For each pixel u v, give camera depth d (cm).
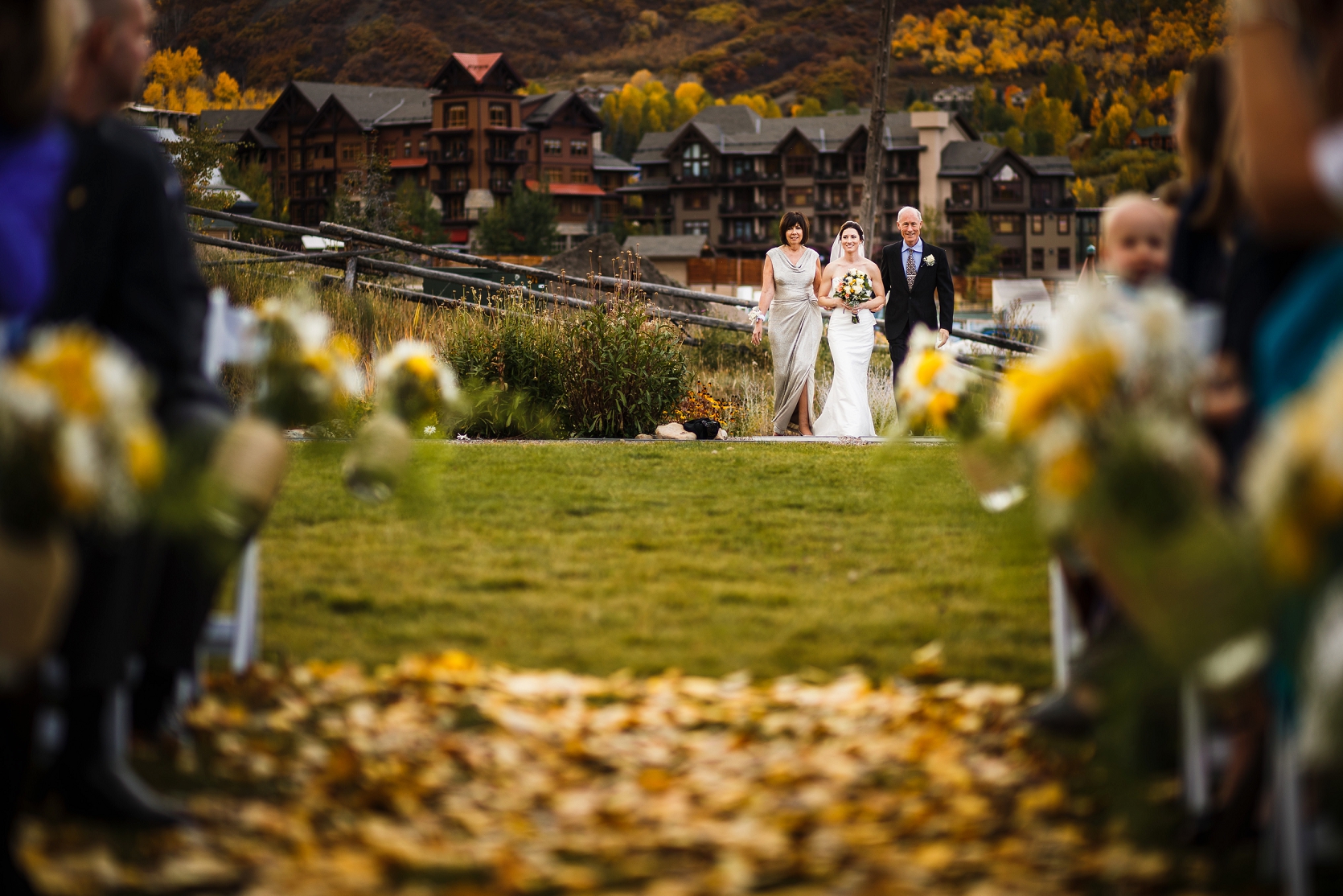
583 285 2662
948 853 443
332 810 489
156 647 534
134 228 491
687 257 15188
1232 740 444
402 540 1014
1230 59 495
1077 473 368
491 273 3328
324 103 19000
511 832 472
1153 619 363
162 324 489
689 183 19262
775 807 497
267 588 850
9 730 390
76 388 349
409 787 507
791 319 2009
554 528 1079
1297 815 381
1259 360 396
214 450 459
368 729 579
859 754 556
